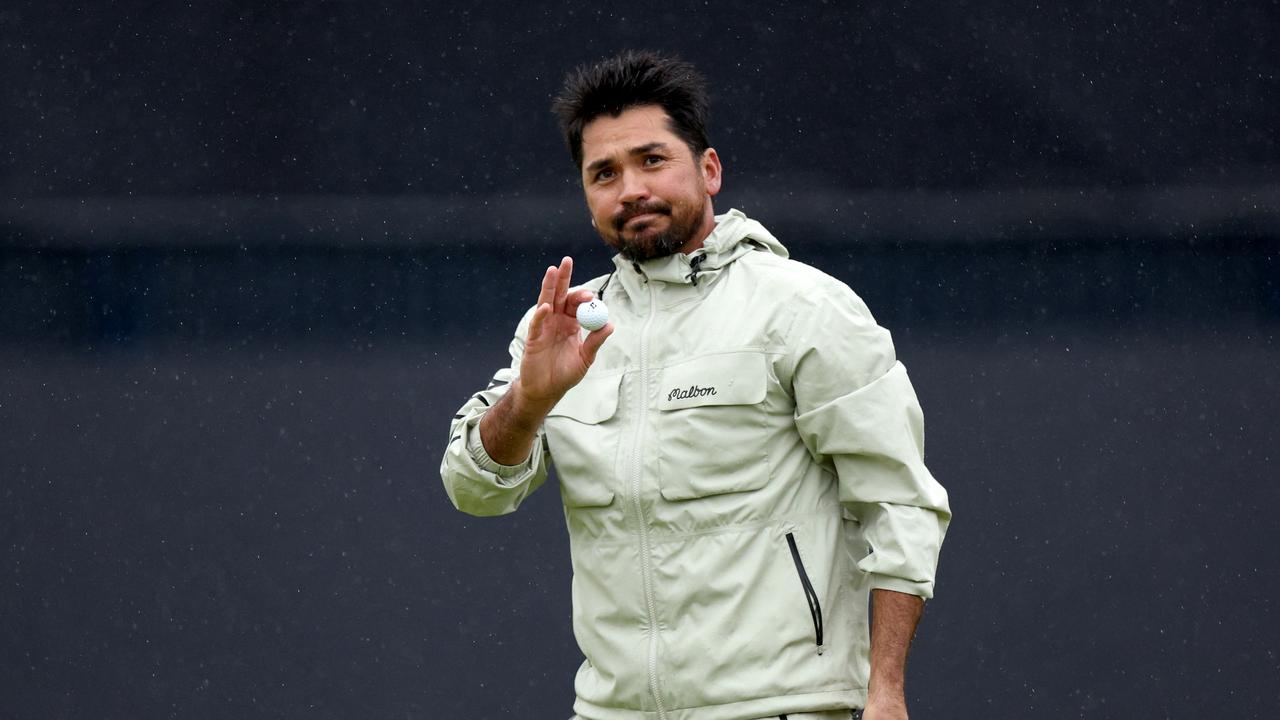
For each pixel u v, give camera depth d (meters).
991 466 35.09
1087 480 33.91
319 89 51.22
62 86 50.47
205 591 29.14
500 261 50.72
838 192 52.16
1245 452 35.44
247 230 50.59
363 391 41.91
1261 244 49.88
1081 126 51.06
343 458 37.06
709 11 51.28
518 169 51.78
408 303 48.03
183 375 43.50
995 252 50.38
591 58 51.75
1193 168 50.94
